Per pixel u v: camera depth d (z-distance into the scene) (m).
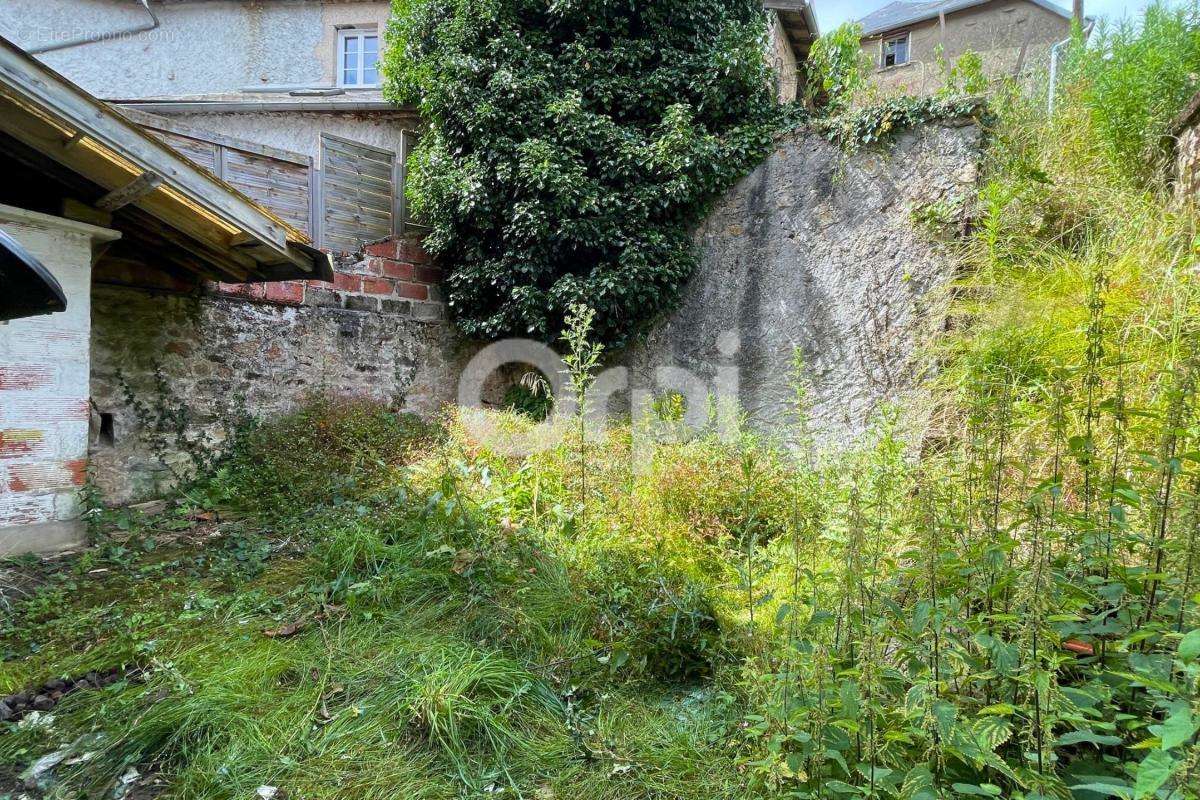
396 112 6.54
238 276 4.18
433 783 1.65
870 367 4.44
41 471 3.08
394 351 5.62
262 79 8.59
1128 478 1.70
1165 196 3.34
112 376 4.02
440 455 4.18
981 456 1.76
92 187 3.25
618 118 5.63
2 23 8.17
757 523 3.15
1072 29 5.17
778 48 8.00
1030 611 1.26
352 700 1.96
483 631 2.34
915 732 1.22
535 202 5.21
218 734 1.78
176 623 2.38
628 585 2.46
